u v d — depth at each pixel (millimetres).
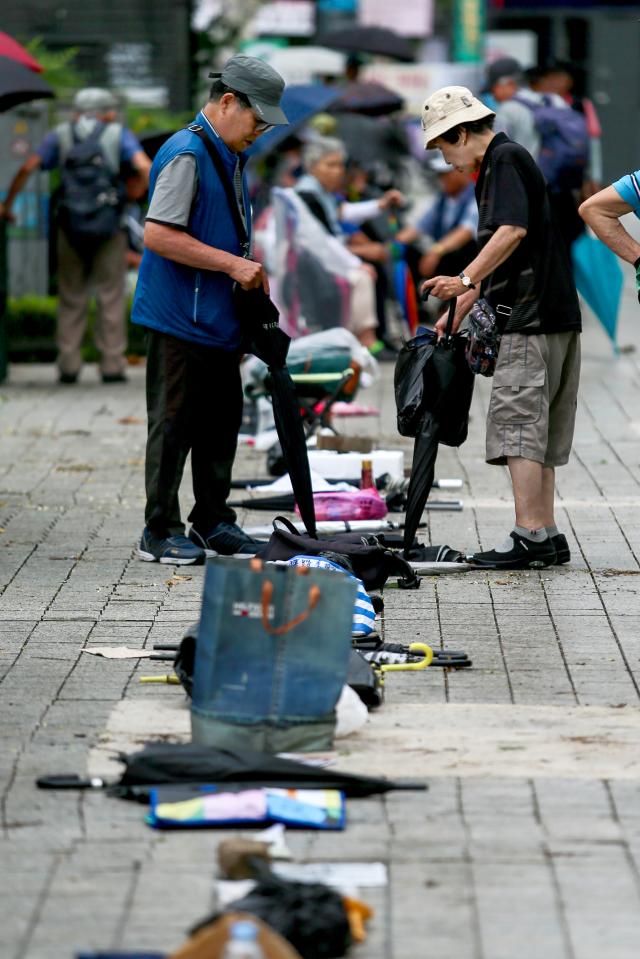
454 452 33094
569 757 15453
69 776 14875
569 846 13383
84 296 42406
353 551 21891
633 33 79250
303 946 11398
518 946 11656
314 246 40312
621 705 17047
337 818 13836
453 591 22000
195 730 15391
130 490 29250
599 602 21344
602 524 26188
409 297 36875
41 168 41281
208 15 66188
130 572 23203
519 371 22562
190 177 22938
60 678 18031
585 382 42188
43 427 35906
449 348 22766
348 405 37500
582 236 45406
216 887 12555
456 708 16938
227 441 24312
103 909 12258
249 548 24062
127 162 41031
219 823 13805
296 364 30422
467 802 14359
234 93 23016
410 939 11766
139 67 62750
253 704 15250
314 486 26844
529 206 22312
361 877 12750
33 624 20344
